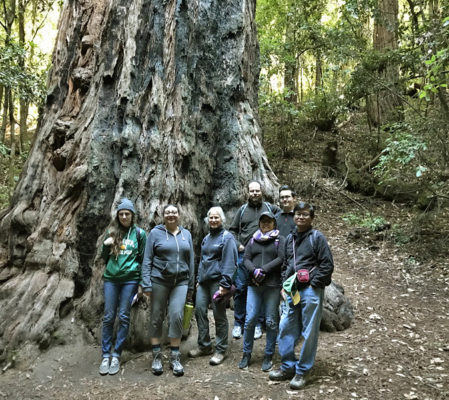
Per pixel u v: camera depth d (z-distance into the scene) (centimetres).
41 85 850
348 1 1149
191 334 496
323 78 1524
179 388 395
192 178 561
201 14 602
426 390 385
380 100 1273
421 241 912
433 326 552
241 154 603
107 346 439
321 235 386
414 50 1057
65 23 670
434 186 959
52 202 563
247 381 403
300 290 386
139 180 542
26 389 412
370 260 841
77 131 582
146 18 590
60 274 523
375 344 485
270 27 1525
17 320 479
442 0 968
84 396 391
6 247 567
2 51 823
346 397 371
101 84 593
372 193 1204
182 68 570
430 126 897
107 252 448
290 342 397
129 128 555
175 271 429
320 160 1373
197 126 580
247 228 498
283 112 1355
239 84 623
